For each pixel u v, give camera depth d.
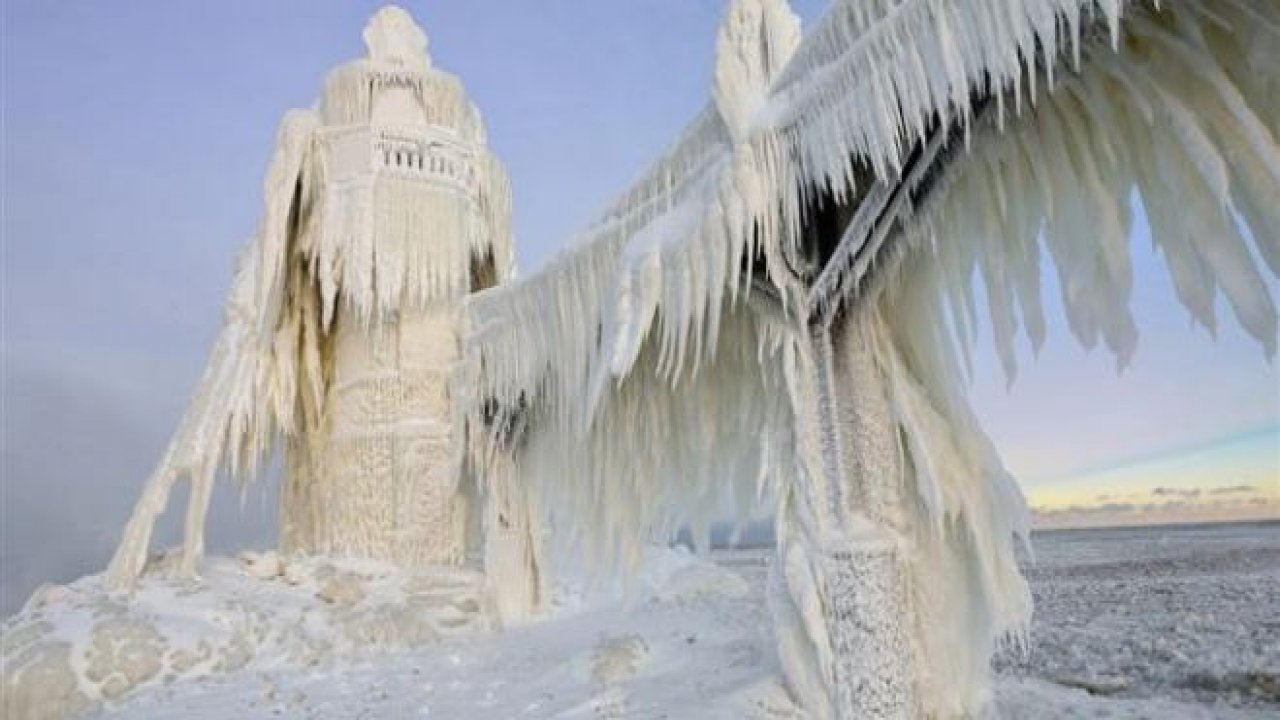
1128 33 4.02
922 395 5.98
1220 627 11.66
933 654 5.67
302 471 15.86
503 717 7.00
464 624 12.56
